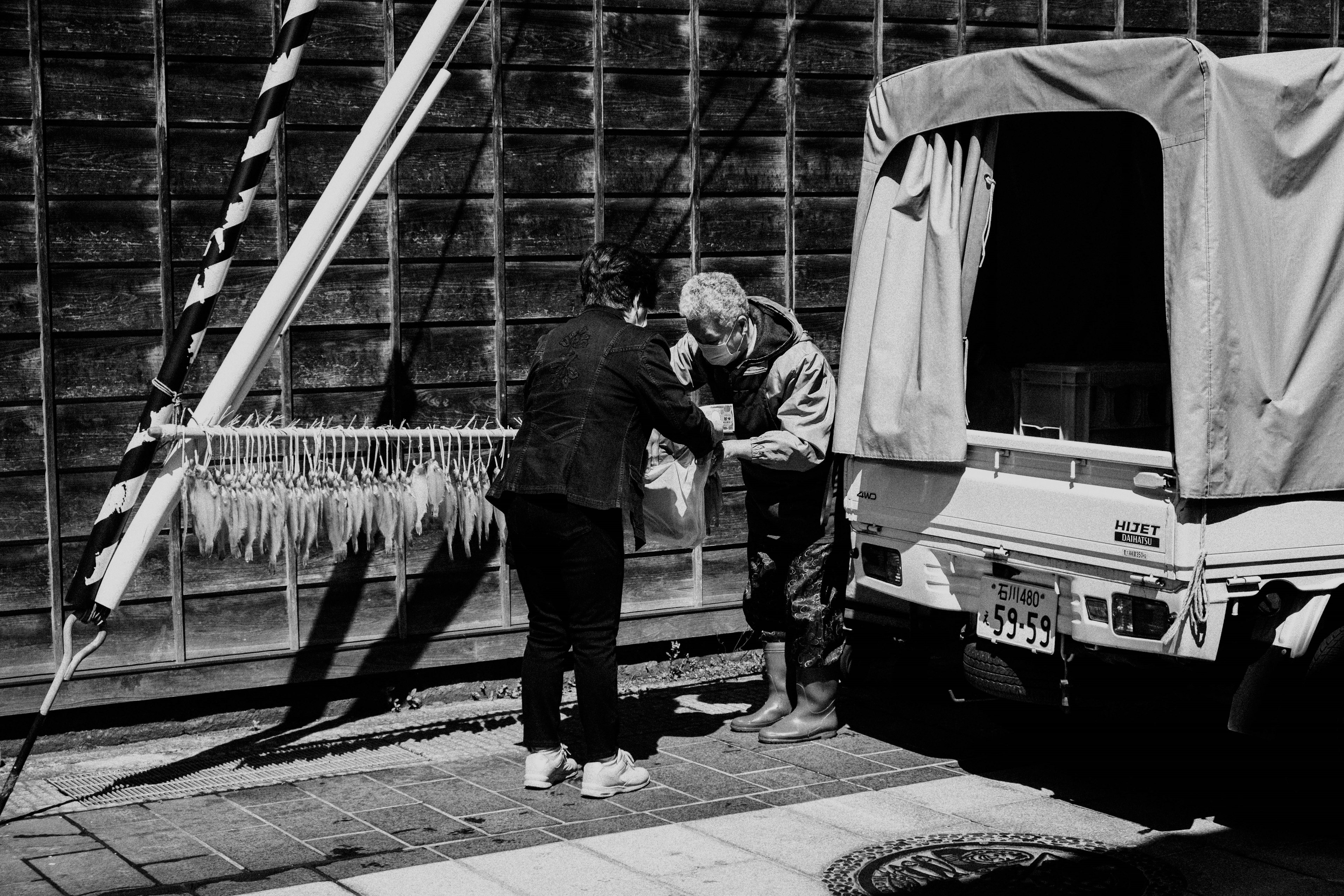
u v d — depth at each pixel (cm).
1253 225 457
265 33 620
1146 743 594
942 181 539
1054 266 630
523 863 456
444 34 539
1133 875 445
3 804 505
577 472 508
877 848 470
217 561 621
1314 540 479
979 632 527
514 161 673
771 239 736
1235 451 452
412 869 450
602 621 522
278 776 562
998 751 585
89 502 600
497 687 683
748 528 686
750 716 616
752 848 470
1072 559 488
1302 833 486
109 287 600
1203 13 838
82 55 589
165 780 558
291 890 433
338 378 643
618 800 522
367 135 534
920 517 552
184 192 611
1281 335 464
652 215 707
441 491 564
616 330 522
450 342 666
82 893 433
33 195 583
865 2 748
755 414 572
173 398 517
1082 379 555
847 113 749
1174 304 454
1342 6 879
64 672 514
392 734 624
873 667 700
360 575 650
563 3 678
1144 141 621
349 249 642
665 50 703
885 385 552
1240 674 485
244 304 624
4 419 583
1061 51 490
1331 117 470
